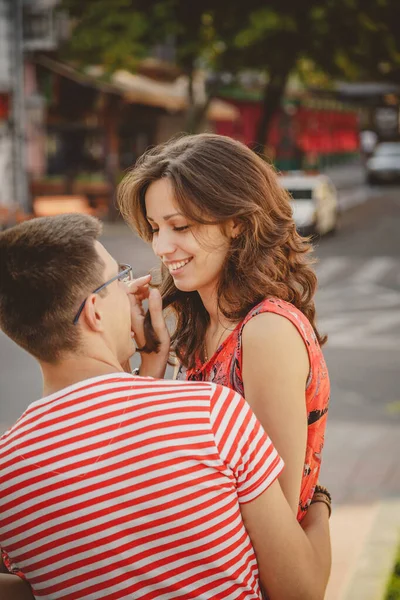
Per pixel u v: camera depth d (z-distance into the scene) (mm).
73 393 1469
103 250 1562
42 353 1518
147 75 32625
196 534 1418
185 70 24312
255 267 1776
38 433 1460
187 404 1443
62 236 1509
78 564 1441
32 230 1519
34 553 1468
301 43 21875
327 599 3703
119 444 1426
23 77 23828
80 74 23953
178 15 22031
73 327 1502
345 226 24547
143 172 1782
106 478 1418
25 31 23375
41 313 1488
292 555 1513
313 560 1559
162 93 27500
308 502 1820
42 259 1487
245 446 1454
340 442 6453
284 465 1654
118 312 1566
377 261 17844
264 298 1782
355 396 7863
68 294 1489
